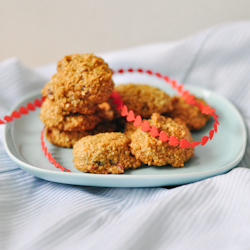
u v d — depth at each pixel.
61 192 0.35
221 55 0.52
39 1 0.65
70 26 0.67
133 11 0.64
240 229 0.28
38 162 0.37
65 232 0.29
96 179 0.33
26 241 0.28
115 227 0.29
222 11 0.59
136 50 0.56
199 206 0.31
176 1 0.61
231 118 0.44
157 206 0.30
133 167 0.36
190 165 0.36
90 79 0.36
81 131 0.40
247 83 0.50
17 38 0.69
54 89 0.38
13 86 0.53
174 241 0.29
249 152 0.39
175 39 0.64
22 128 0.44
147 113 0.41
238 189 0.32
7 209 0.33
